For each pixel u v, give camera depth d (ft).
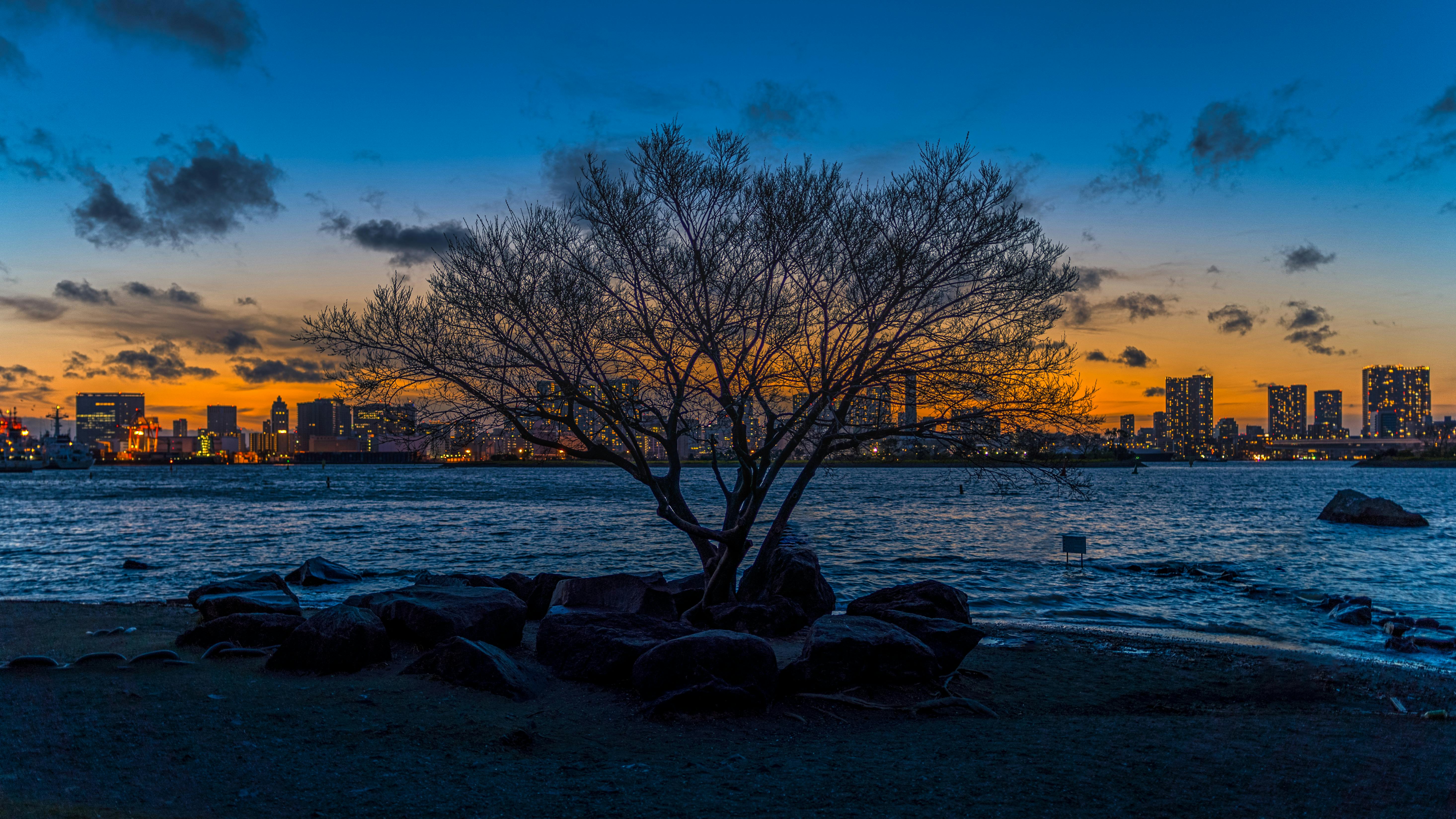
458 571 95.40
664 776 24.36
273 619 41.60
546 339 42.63
